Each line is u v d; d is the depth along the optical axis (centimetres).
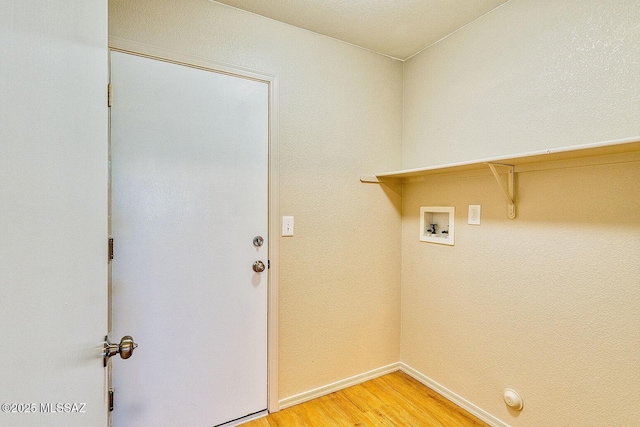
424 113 208
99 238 69
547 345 144
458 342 185
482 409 171
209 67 157
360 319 209
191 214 155
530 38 150
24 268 31
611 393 124
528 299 151
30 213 32
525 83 152
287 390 183
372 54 210
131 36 140
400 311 226
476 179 174
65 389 42
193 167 155
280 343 180
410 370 219
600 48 126
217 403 162
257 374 173
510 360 158
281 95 177
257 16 170
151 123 145
